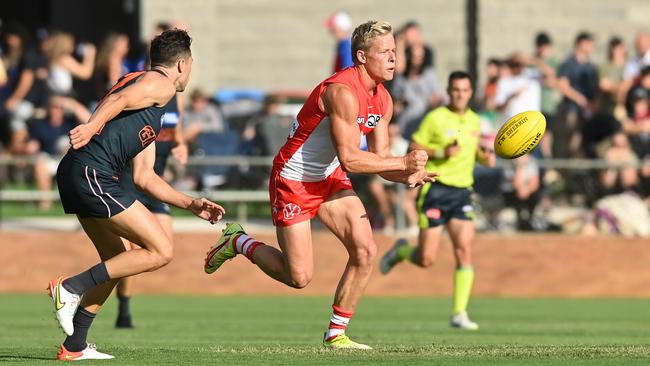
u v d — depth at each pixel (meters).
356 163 28.78
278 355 28.77
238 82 88.56
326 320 47.75
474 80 85.94
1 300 56.81
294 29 88.69
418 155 28.62
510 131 32.84
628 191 62.31
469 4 86.69
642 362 27.06
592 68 67.44
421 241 44.50
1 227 64.06
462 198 44.06
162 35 28.38
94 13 106.25
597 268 60.50
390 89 63.44
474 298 59.97
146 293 61.22
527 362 27.00
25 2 108.50
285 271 30.39
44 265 61.03
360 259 30.36
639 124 65.38
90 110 68.19
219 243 31.44
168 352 29.80
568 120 66.50
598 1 84.81
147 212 27.67
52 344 34.94
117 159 27.44
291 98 73.62
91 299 28.20
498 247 60.72
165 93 27.45
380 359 27.70
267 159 62.84
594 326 45.69
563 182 62.25
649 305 56.19
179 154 40.53
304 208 30.08
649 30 85.00
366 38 29.20
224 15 88.25
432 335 40.28
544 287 60.59
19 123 68.50
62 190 27.52
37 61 69.44
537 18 84.88
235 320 47.53
